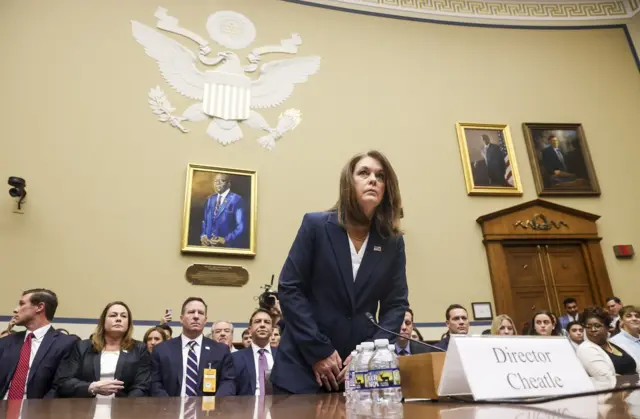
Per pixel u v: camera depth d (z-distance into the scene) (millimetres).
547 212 8836
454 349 1465
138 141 7812
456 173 9000
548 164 9266
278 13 9312
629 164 9516
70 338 4480
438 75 9680
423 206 8648
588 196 9172
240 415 1260
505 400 1381
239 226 7746
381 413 1209
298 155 8484
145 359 4414
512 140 9359
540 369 1544
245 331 6363
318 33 9398
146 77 8164
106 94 7887
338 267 2174
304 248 2221
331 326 2166
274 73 8844
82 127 7602
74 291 6832
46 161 7258
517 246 8703
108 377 4145
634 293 8570
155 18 8547
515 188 8938
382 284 2240
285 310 2156
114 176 7523
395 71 9516
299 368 2072
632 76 10258
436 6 10234
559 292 8461
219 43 8766
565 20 10539
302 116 8742
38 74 7617
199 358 4543
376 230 2289
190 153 7984
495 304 8211
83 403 1739
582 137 9500
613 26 10602
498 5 10492
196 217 7602
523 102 9750
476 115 9508
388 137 9000
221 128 8234
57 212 7094
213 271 7434
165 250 7391
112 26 8266
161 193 7656
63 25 8008
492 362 1479
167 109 8086
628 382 1934
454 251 8461
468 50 10008
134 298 7047
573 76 10109
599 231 8945
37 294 4551
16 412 1395
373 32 9711
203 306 4770
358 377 1606
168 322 7031
